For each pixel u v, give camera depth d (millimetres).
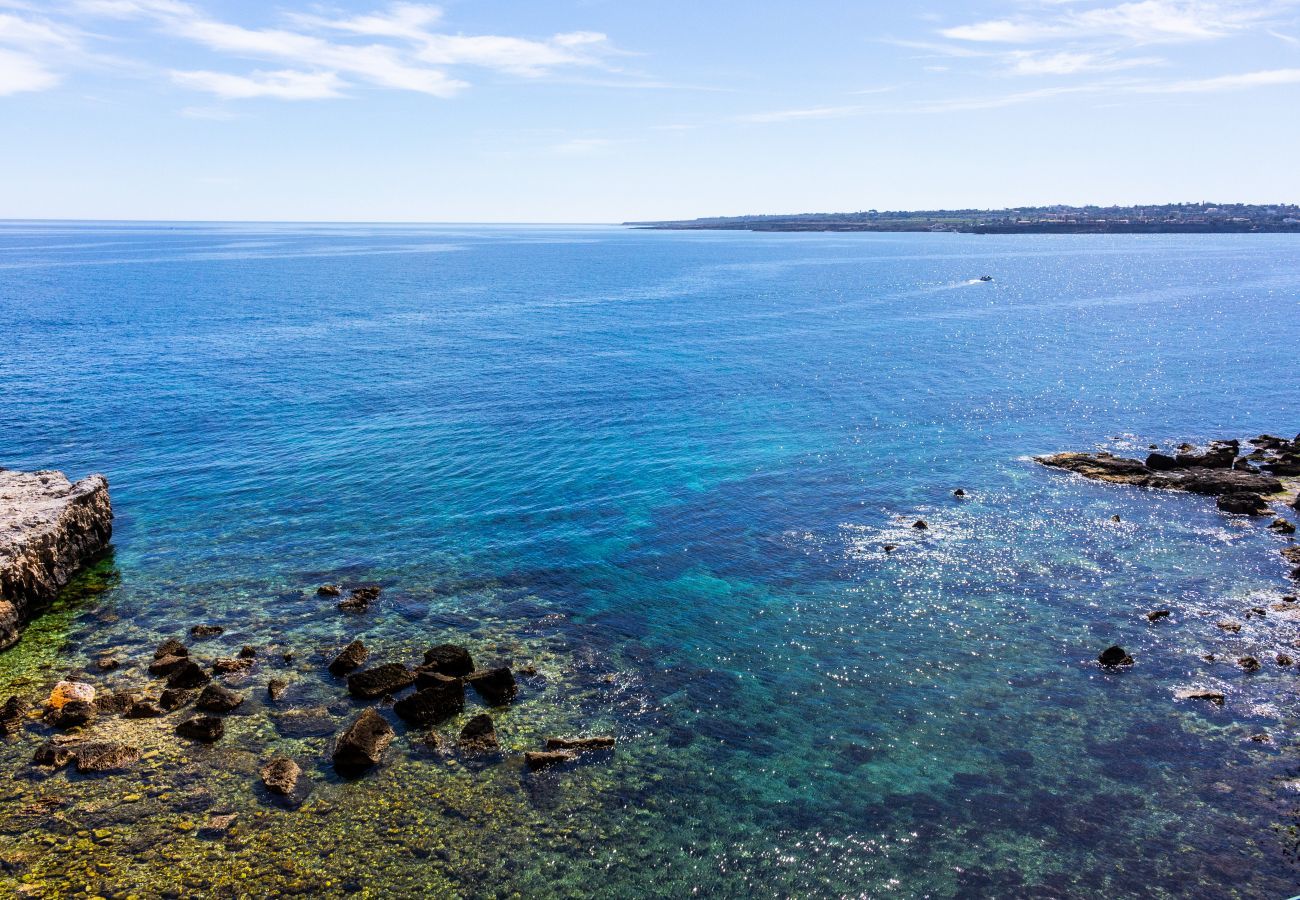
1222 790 21578
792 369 74812
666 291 143750
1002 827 20453
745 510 41188
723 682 26703
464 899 18141
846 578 33938
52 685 26391
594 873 18969
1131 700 25547
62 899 17641
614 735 23891
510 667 27391
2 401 60312
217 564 35156
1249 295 129625
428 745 23156
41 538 32219
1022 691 26125
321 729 23938
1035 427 56250
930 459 49094
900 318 109375
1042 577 33781
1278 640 28672
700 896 18406
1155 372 73562
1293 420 57781
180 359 76875
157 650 28219
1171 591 32438
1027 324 103312
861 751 23328
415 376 70500
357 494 43219
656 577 34094
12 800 20734
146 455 49156
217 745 23094
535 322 103750
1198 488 43094
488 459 48656
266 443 51469
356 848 19422
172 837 19578
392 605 31656
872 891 18547
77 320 99500
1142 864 19234
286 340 88062
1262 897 18250
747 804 21234
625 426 55844
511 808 20875
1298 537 37156
